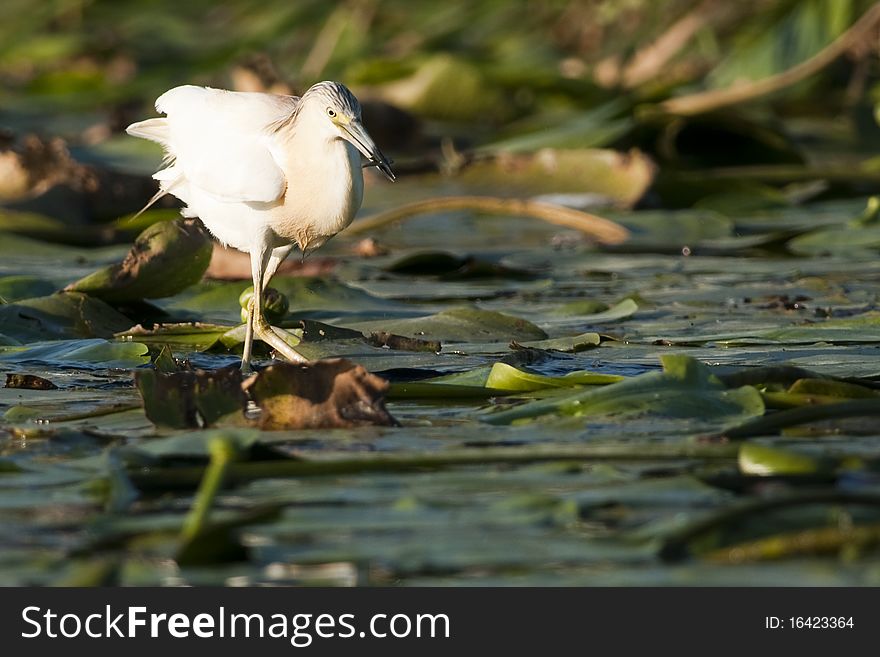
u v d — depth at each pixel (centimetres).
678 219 1680
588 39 3059
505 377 879
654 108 2059
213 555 572
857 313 1152
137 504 645
